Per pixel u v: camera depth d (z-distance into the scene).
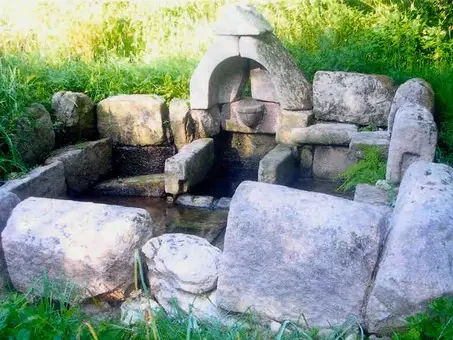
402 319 2.36
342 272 2.48
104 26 7.23
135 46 7.17
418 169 2.87
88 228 2.84
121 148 5.72
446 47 6.39
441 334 2.22
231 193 5.52
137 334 2.51
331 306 2.53
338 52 6.25
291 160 5.32
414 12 6.99
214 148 5.88
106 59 6.74
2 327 2.30
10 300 2.66
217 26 5.43
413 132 4.01
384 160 4.70
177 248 2.87
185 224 4.70
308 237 2.51
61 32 6.82
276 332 2.60
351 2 7.82
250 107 5.70
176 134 5.68
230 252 2.63
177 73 6.18
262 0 7.42
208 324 2.63
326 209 2.55
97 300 2.88
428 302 2.31
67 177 5.02
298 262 2.53
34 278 2.89
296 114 5.43
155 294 2.92
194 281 2.76
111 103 5.60
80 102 5.45
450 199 2.55
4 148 4.68
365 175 4.55
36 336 2.34
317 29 6.89
